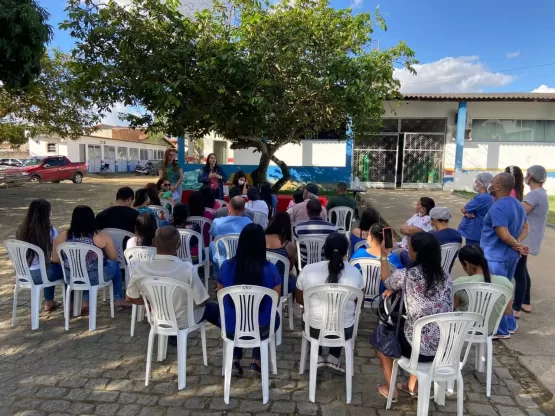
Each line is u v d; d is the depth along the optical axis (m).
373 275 3.85
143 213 4.27
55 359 3.48
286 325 4.27
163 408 2.86
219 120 7.99
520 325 4.14
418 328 2.55
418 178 16.06
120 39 7.08
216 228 4.75
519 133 15.55
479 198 4.36
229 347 2.95
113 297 4.34
